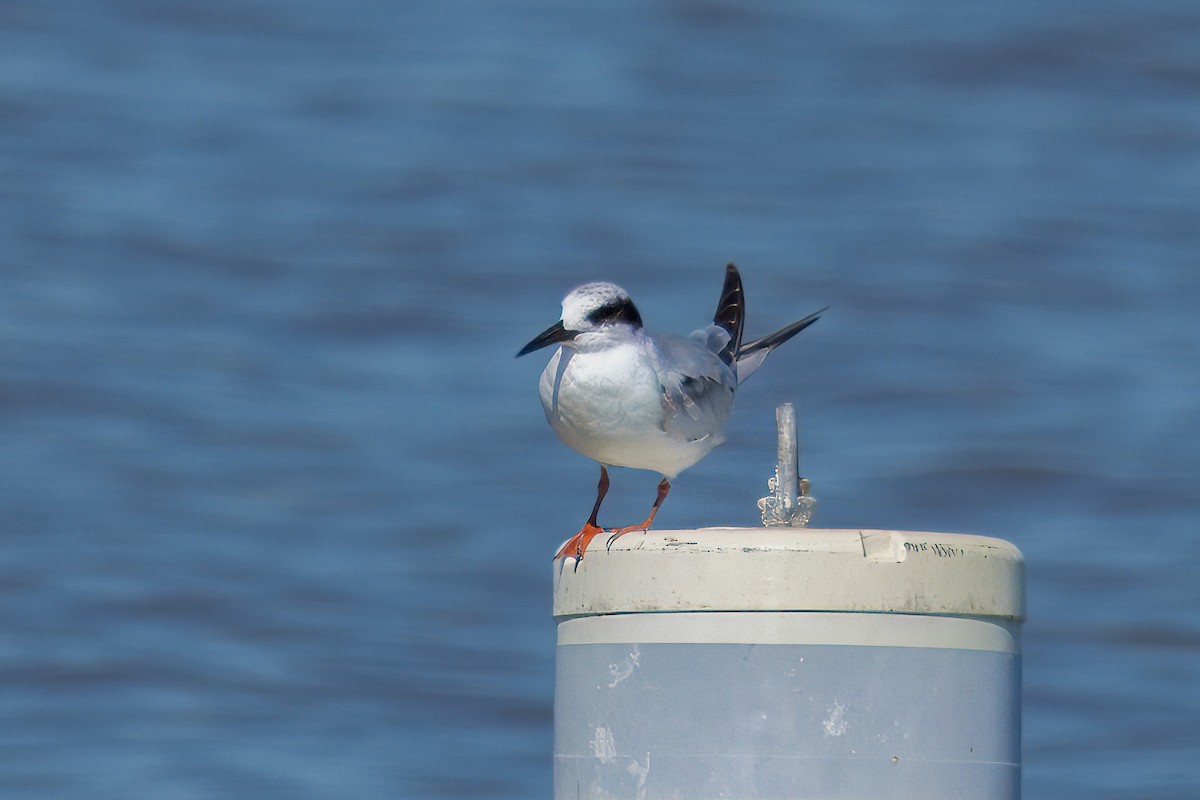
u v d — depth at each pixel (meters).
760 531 8.64
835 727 8.32
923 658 8.44
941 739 8.47
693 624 8.47
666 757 8.50
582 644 8.98
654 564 8.55
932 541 8.54
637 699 8.62
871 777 8.33
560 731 9.26
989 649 8.70
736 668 8.38
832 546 8.37
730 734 8.38
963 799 8.54
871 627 8.37
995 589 8.66
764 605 8.34
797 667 8.33
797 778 8.30
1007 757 8.84
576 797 8.99
